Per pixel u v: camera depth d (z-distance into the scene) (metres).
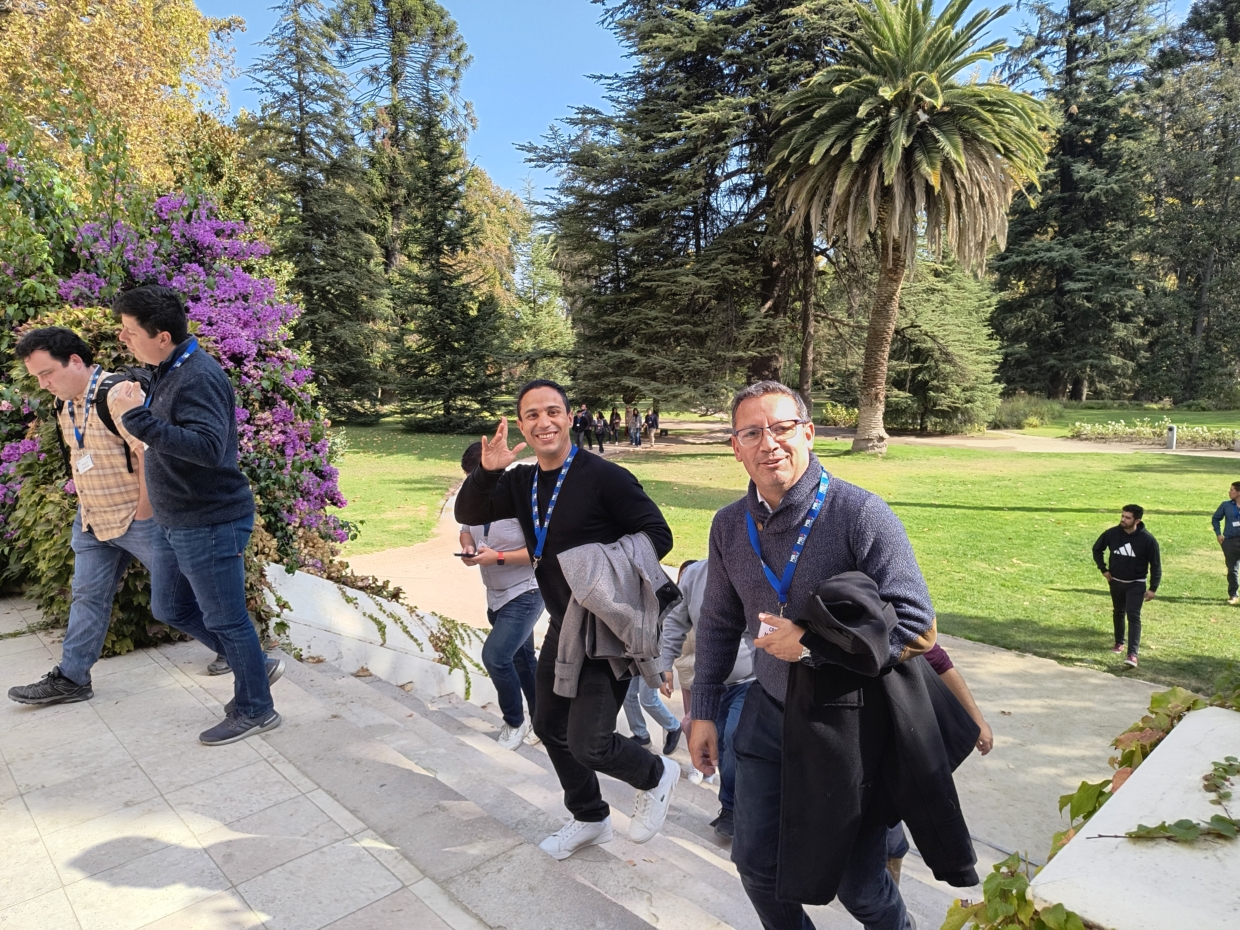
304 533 5.65
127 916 2.06
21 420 4.89
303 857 2.33
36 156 5.47
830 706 1.79
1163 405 43.59
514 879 2.24
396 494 17.17
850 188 21.50
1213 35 46.66
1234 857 1.20
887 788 1.84
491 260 48.72
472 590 9.40
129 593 4.04
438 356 32.81
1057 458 23.83
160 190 6.18
